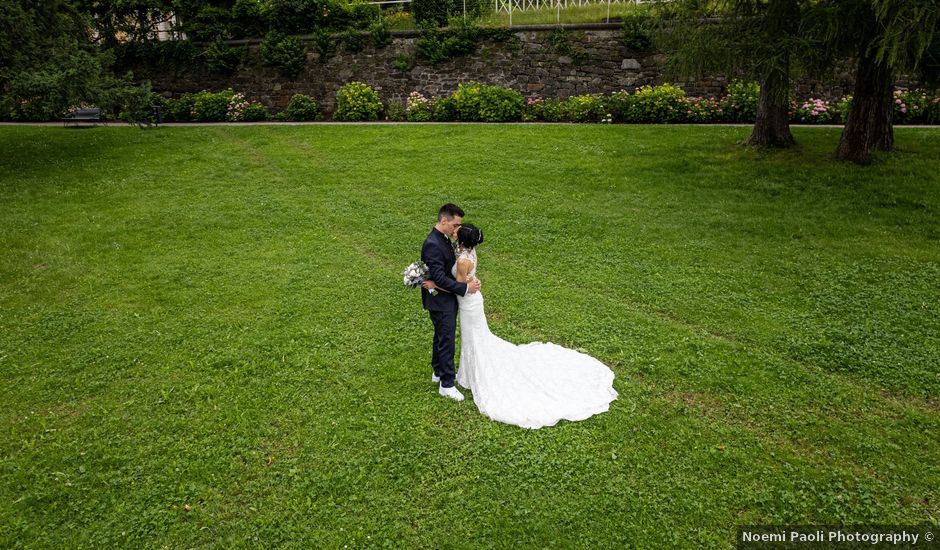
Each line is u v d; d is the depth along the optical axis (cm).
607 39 1986
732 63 1126
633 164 1408
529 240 1037
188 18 2344
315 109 2144
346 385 638
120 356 704
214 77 2309
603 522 455
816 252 937
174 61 2330
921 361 649
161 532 455
